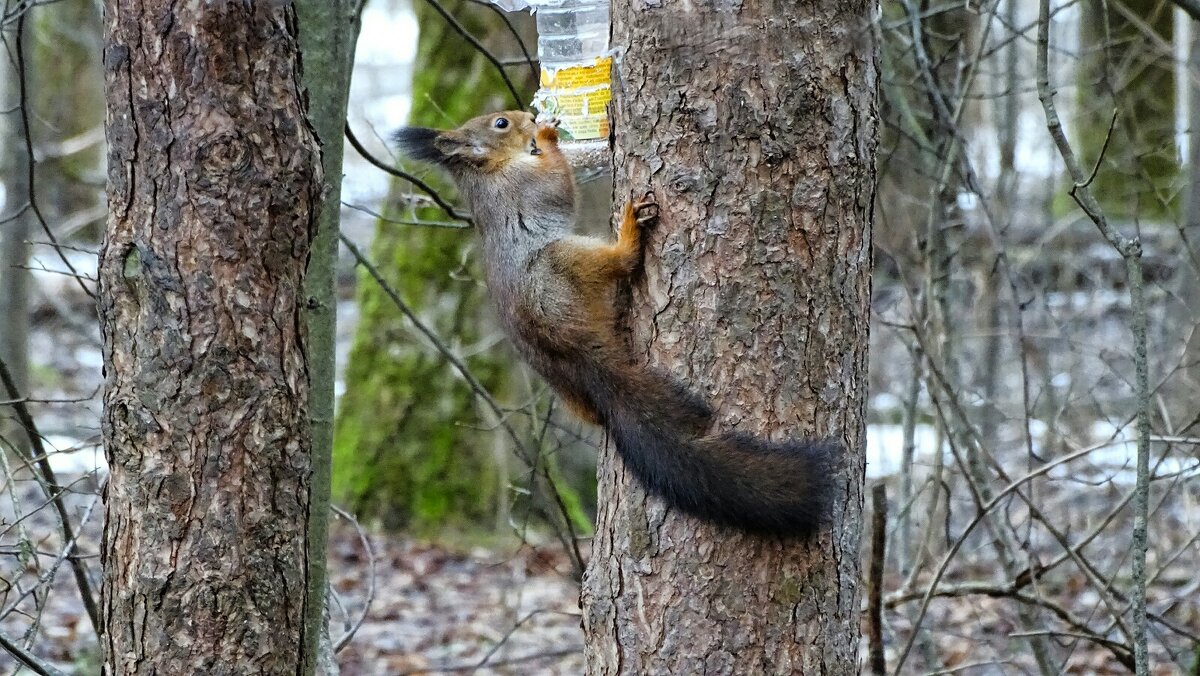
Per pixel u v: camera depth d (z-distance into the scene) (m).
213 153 5.70
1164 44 13.85
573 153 8.32
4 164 17.42
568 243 7.36
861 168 5.86
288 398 5.97
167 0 5.64
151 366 5.80
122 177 5.79
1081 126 21.02
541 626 14.72
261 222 5.81
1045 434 14.67
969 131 17.84
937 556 12.91
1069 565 13.55
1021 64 19.91
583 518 17.27
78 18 30.62
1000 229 13.52
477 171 8.72
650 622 5.98
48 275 28.67
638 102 5.91
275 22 5.80
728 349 5.79
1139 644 6.57
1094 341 18.03
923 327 10.88
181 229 5.73
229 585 5.88
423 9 18.03
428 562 16.97
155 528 5.84
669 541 5.94
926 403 18.14
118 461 5.90
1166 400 14.35
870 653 8.40
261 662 5.95
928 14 10.80
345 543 17.88
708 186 5.76
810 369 5.78
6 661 11.48
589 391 6.56
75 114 30.64
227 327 5.80
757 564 5.83
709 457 5.77
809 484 5.68
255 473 5.89
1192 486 13.66
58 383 23.34
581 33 8.35
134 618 5.90
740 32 5.66
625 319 6.59
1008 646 11.91
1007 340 18.16
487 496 18.02
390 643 14.07
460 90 17.73
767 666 5.83
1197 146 15.82
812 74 5.69
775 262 5.73
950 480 13.62
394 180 18.31
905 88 13.21
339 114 7.70
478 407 17.25
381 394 18.53
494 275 8.16
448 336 18.12
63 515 8.52
